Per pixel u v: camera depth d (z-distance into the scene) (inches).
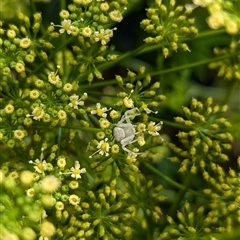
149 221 9.5
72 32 8.9
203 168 9.3
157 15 9.2
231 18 8.8
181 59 11.2
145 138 9.3
